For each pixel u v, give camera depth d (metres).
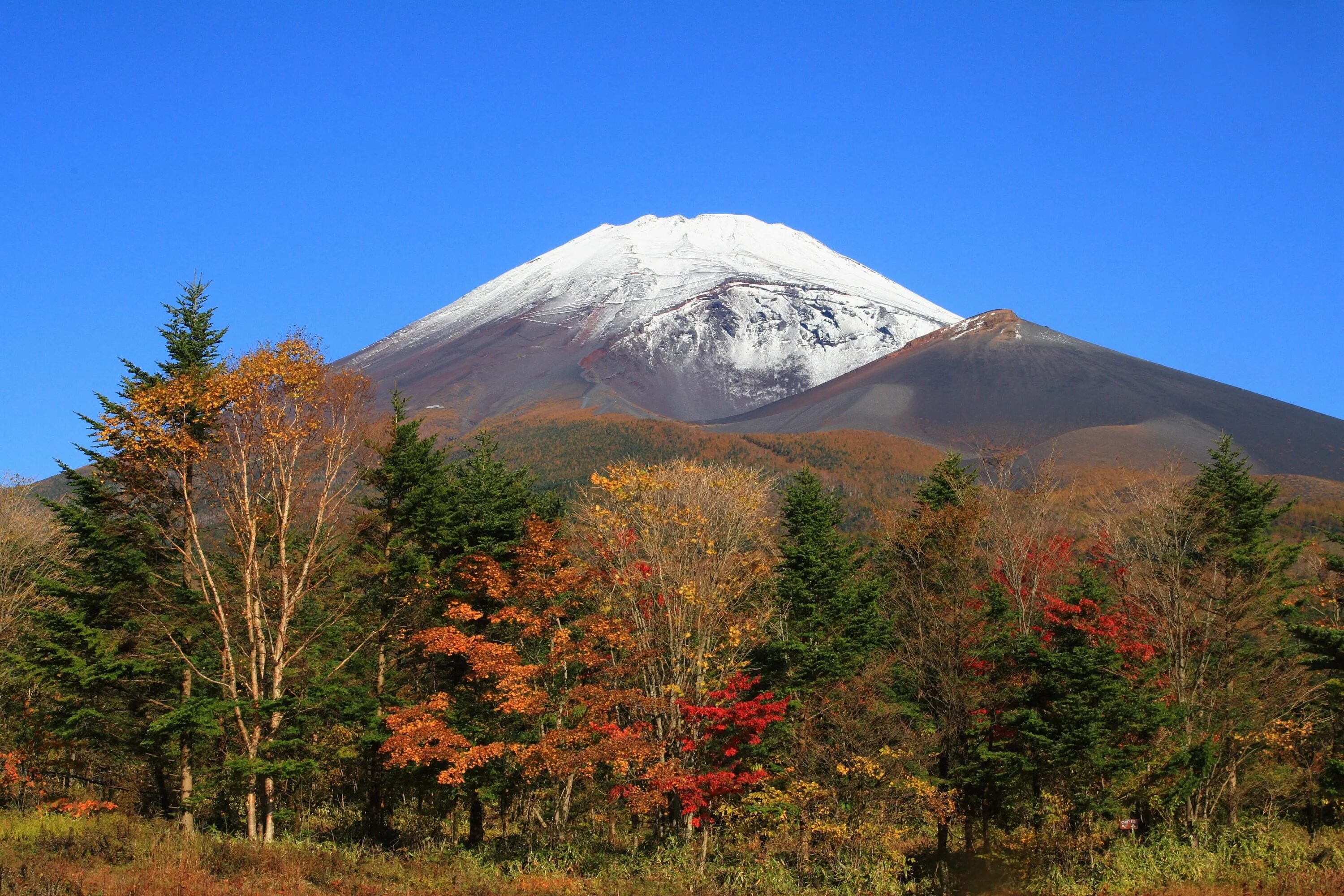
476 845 32.91
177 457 29.98
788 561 35.06
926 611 33.03
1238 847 28.12
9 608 36.91
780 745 31.75
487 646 31.30
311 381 30.45
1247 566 34.06
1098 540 39.62
